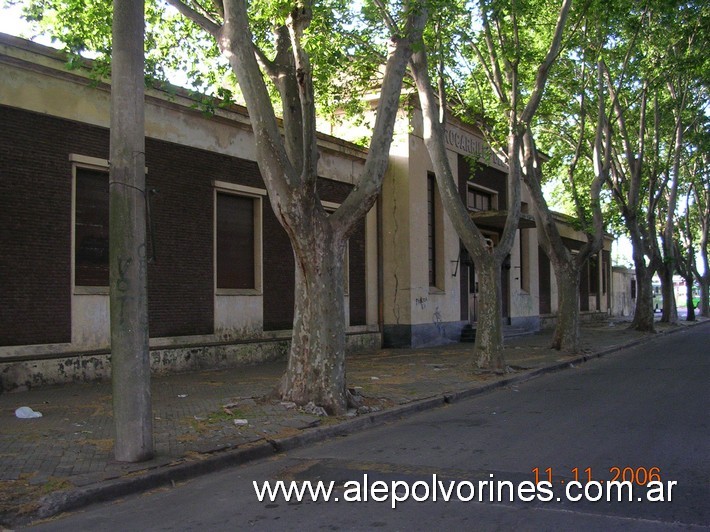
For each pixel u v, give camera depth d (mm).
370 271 20234
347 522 5375
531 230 28766
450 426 9367
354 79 16516
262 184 16453
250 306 16031
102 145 12820
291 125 10320
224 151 15391
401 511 5605
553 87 20406
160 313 13766
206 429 8477
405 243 20344
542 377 14930
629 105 24250
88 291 12492
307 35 11367
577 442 7934
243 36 9500
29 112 11609
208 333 14867
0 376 10883
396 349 20062
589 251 19422
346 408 9844
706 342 23797
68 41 11312
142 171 7105
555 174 27969
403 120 20359
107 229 13055
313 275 9891
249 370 14555
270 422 8945
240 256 16031
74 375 11969
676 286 71750
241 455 7566
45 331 11750
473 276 24438
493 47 15625
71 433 8125
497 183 26188
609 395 11758
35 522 5594
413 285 20359
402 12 10930
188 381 12695
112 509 5949
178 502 6109
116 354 7004
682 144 29250
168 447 7578
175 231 14133
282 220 9766
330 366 9836
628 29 19422
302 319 9992
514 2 14266
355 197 10047
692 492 5883
